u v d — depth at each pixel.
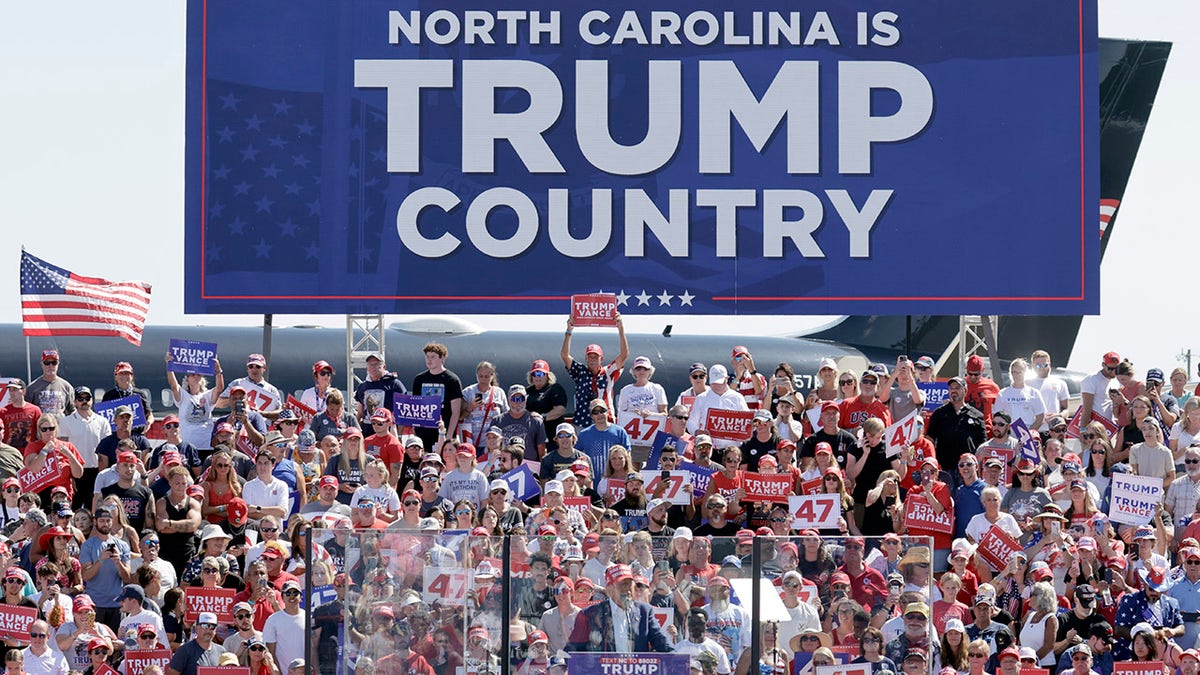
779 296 35.34
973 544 27.97
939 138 35.44
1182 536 29.11
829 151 35.41
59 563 26.34
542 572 20.27
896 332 58.84
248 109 34.81
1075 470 28.56
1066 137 35.50
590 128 35.22
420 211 35.00
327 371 33.50
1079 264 35.41
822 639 20.30
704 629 20.23
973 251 35.50
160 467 28.34
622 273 35.22
